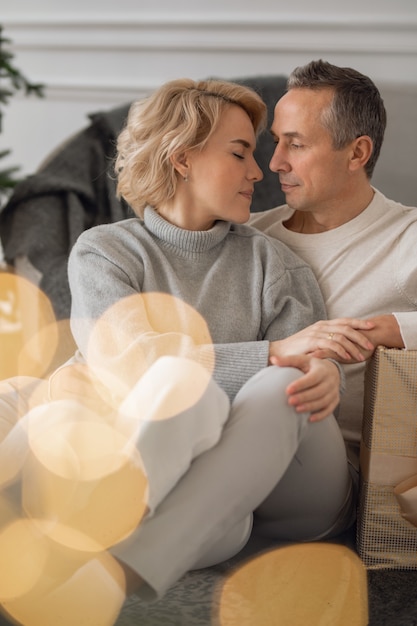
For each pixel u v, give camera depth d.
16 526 1.16
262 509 1.37
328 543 1.41
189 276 1.52
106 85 2.98
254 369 1.35
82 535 1.11
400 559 1.35
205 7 2.83
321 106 1.53
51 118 3.08
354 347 1.34
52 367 2.11
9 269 2.25
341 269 1.57
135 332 1.41
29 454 1.21
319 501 1.33
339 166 1.55
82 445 1.19
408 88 2.36
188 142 1.50
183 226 1.54
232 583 1.26
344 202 1.58
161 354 1.37
